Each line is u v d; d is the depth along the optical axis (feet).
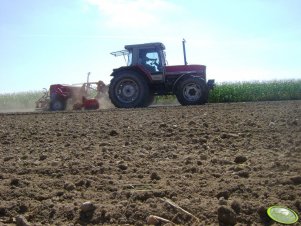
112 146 14.29
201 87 37.93
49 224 6.93
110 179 9.53
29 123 24.20
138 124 20.61
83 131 18.75
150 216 6.73
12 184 9.16
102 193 8.42
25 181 9.33
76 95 46.42
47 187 8.98
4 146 15.21
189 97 38.55
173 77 39.14
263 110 25.93
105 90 45.09
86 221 6.98
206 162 11.00
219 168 10.21
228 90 58.65
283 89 58.03
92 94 48.03
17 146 15.15
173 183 8.91
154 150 13.19
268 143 13.46
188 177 9.46
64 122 23.79
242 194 7.91
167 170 10.30
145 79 38.96
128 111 30.53
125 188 8.69
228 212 6.63
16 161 12.05
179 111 28.09
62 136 17.44
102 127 20.01
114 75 39.83
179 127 18.40
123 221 6.89
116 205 7.49
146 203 7.61
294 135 14.70
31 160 12.12
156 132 17.19
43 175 10.14
